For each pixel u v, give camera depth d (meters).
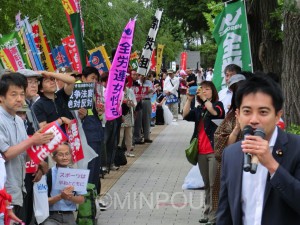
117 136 12.38
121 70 9.41
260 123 3.53
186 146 16.39
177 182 11.22
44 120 7.28
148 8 24.22
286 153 3.56
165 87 23.50
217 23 10.56
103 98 9.70
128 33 9.41
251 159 3.36
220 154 6.96
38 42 9.20
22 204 5.86
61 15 15.26
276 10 10.75
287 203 3.47
